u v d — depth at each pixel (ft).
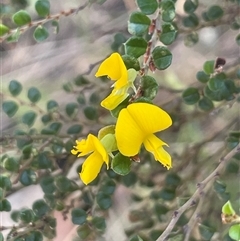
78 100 0.55
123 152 0.32
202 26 0.49
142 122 0.32
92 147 0.33
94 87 0.58
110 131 0.33
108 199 0.47
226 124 0.63
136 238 0.38
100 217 0.47
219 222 0.53
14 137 0.50
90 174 0.32
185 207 0.37
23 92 0.74
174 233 0.42
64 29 0.75
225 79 0.46
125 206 0.64
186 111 0.58
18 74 0.77
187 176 0.55
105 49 0.73
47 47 0.77
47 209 0.47
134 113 0.32
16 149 0.54
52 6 0.71
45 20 0.44
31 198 0.76
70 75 0.76
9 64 0.78
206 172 0.57
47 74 0.76
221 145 0.59
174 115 0.57
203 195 0.39
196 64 0.69
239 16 0.50
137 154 0.33
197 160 0.58
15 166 0.48
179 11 0.59
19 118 0.71
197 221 0.42
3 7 0.55
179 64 0.70
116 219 0.64
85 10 0.71
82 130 0.53
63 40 0.76
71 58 0.76
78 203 0.54
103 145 0.32
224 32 0.68
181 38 0.64
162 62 0.35
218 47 0.69
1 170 0.53
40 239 0.45
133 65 0.34
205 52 0.69
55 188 0.49
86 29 0.73
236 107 0.63
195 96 0.47
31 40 0.77
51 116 0.53
